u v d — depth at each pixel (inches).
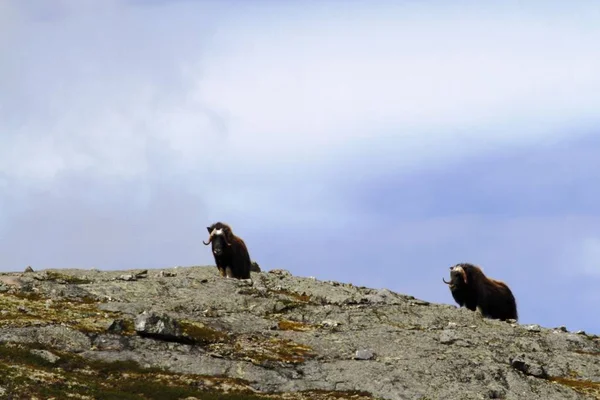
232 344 6899.6
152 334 6692.9
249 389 6171.3
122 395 5713.6
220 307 7829.7
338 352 6953.7
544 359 7352.4
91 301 7667.3
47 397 5462.6
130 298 7839.6
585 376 7190.0
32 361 6107.3
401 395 6254.9
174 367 6363.2
